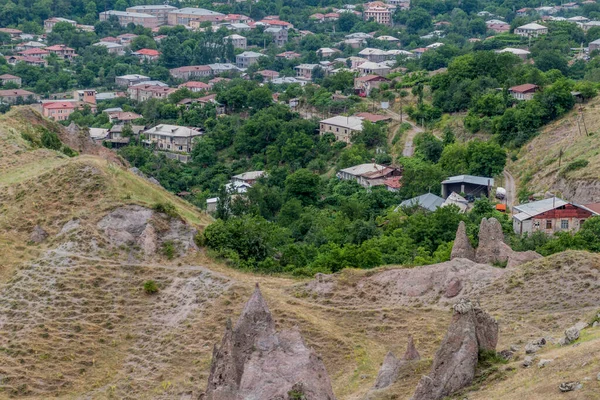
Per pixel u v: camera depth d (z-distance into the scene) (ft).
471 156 564.30
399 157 619.67
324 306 298.15
